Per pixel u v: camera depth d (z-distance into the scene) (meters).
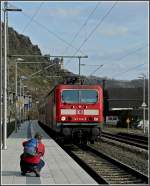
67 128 29.16
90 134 29.61
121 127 78.12
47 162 18.67
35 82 112.44
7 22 26.81
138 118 78.25
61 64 40.66
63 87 29.33
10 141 32.22
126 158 24.88
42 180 13.74
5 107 24.89
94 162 22.28
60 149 25.00
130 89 106.69
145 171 19.33
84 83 29.89
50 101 35.56
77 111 29.28
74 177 14.41
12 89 66.50
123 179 16.86
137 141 39.03
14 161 19.02
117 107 105.44
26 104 67.56
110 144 35.06
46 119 43.28
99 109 29.48
